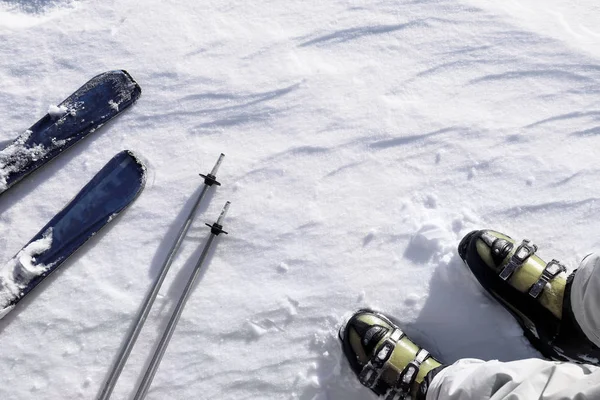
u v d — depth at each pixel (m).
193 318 2.15
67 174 2.29
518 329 2.14
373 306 2.17
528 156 2.35
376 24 2.55
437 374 1.81
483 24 2.53
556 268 2.00
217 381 2.10
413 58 2.50
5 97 2.36
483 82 2.46
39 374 2.07
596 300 1.68
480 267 2.09
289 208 2.29
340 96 2.44
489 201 2.29
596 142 2.37
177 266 2.20
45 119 2.28
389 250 2.24
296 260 2.23
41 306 2.13
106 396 1.91
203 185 2.31
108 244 2.22
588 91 2.43
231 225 2.26
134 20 2.52
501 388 1.48
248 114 2.41
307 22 2.55
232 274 2.21
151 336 2.13
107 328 2.13
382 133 2.39
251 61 2.48
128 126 2.37
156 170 2.32
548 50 2.48
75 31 2.48
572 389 1.40
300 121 2.41
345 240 2.25
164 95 2.41
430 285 2.19
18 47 2.44
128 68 2.44
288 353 2.13
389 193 2.31
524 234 2.25
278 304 2.17
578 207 2.28
